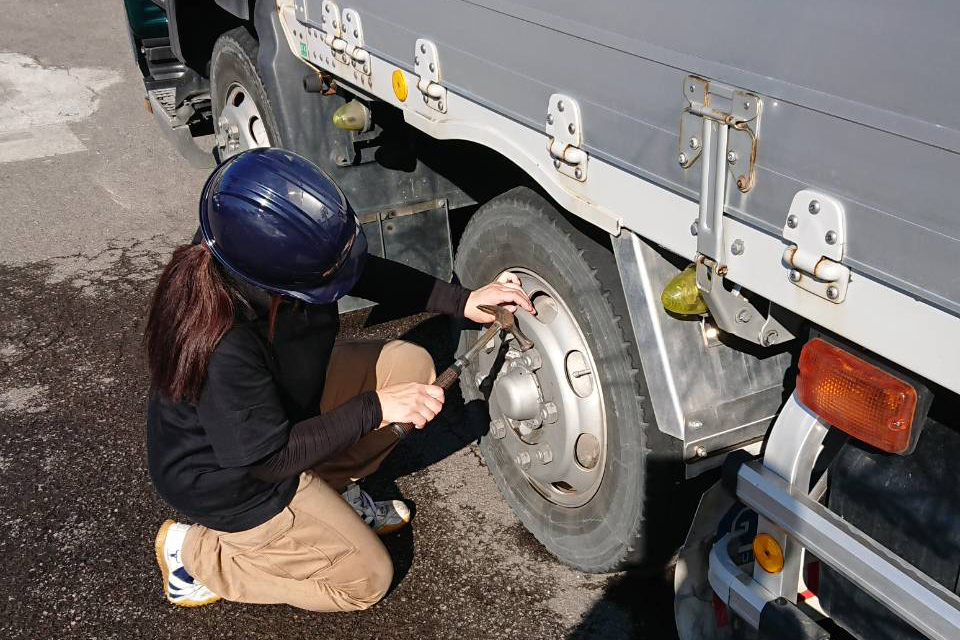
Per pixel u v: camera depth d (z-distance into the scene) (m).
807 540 1.66
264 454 1.98
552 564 2.67
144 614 2.55
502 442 2.71
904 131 1.25
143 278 4.47
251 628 2.48
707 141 1.57
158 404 2.09
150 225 5.05
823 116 1.35
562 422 2.37
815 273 1.42
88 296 4.32
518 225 2.39
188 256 1.92
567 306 2.28
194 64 4.32
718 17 1.49
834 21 1.30
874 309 1.37
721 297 1.70
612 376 2.16
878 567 1.54
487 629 2.45
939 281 1.25
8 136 6.40
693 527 2.04
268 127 3.52
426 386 2.21
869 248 1.34
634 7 1.65
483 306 2.40
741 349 2.00
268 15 3.13
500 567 2.67
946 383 1.29
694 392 1.98
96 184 5.59
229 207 1.85
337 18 2.75
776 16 1.39
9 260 4.68
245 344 1.93
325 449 2.07
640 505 2.18
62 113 6.83
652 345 1.95
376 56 2.59
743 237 1.56
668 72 1.62
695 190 1.64
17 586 2.66
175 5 4.06
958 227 1.21
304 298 1.94
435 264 3.51
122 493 3.04
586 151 1.88
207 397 1.93
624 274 1.92
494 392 2.56
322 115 3.20
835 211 1.37
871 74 1.27
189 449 2.09
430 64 2.32
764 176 1.48
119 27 8.96
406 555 2.72
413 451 3.21
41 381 3.68
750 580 1.89
